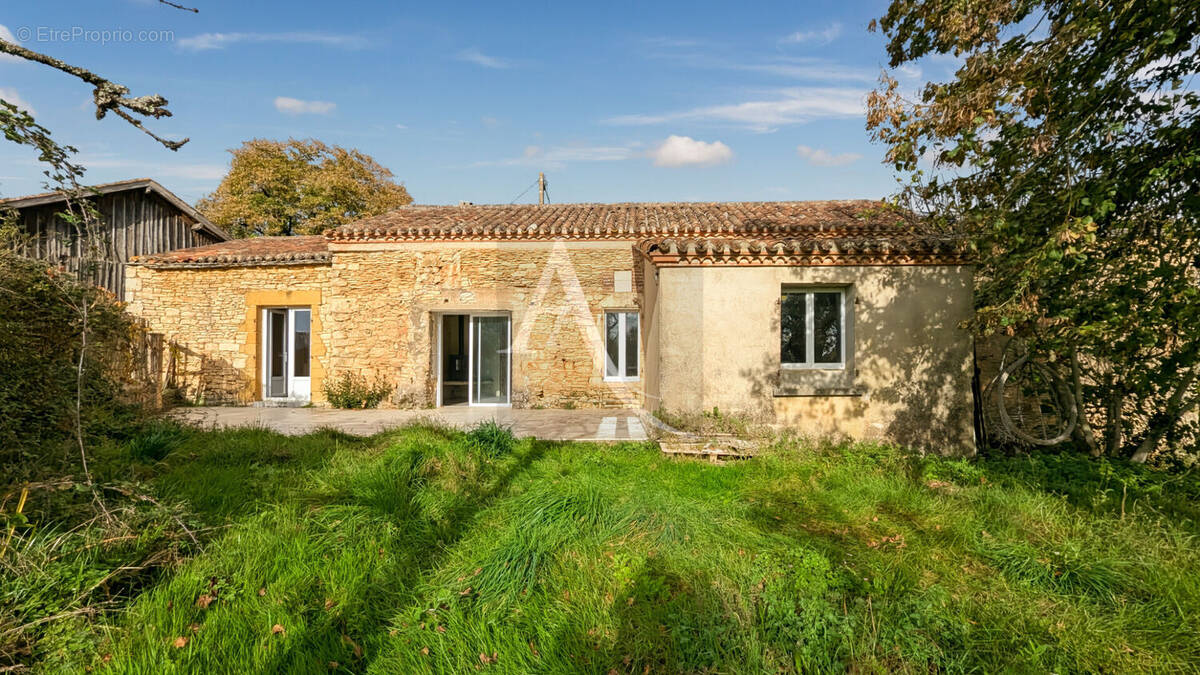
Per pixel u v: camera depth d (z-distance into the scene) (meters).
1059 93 4.64
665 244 6.08
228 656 2.21
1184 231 4.33
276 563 2.89
